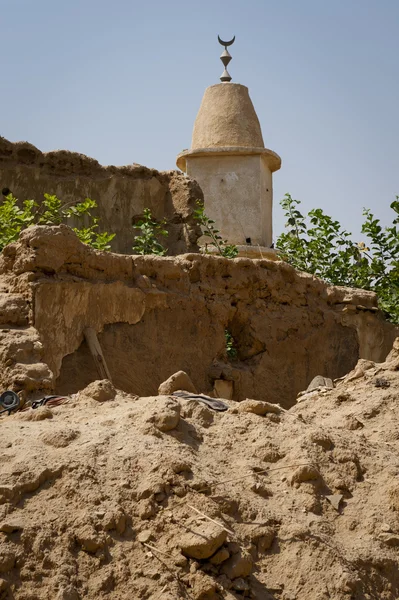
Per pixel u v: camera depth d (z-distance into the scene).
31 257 9.69
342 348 13.62
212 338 11.79
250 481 5.84
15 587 4.86
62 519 5.22
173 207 16.09
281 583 5.25
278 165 20.00
